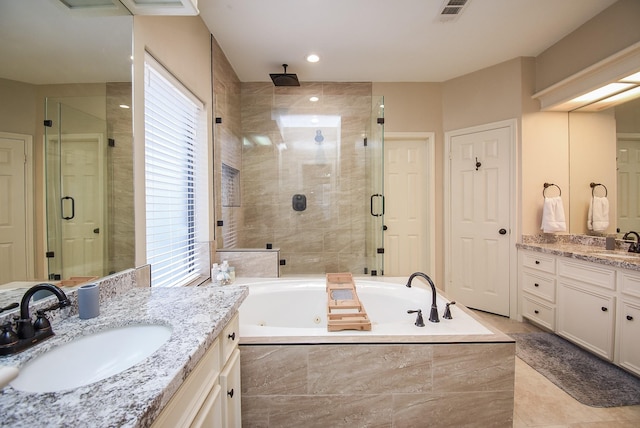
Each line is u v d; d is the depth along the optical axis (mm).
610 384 1755
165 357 691
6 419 483
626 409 1552
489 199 2953
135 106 1352
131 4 1223
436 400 1339
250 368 1323
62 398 543
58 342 788
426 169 3338
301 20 2172
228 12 2070
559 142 2754
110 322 916
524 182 2752
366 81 3230
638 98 2258
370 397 1334
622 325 1816
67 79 1022
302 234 3189
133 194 1352
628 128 2320
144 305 1073
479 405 1338
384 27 2273
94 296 961
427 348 1330
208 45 2281
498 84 2877
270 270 2498
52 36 973
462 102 3115
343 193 3197
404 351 1327
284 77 2764
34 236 904
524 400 1624
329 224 3197
